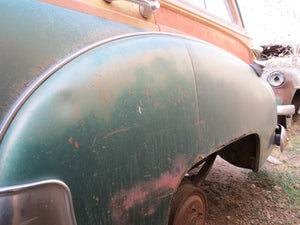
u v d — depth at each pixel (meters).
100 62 0.84
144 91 0.94
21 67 0.73
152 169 0.94
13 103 0.69
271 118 1.94
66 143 0.70
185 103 1.09
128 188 0.86
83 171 0.73
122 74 0.88
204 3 1.95
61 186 0.68
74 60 0.80
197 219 1.46
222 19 2.14
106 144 0.79
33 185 0.63
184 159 1.08
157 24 1.28
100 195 0.78
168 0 1.42
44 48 0.77
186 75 1.14
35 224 0.63
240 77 1.56
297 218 2.08
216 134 1.27
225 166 3.19
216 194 2.45
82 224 0.74
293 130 4.63
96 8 0.98
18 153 0.64
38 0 0.82
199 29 1.72
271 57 7.98
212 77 1.29
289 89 4.04
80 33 0.88
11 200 0.60
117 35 0.99
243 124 1.51
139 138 0.90
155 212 0.97
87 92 0.77
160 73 1.02
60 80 0.74
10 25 0.73
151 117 0.94
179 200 1.33
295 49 7.50
